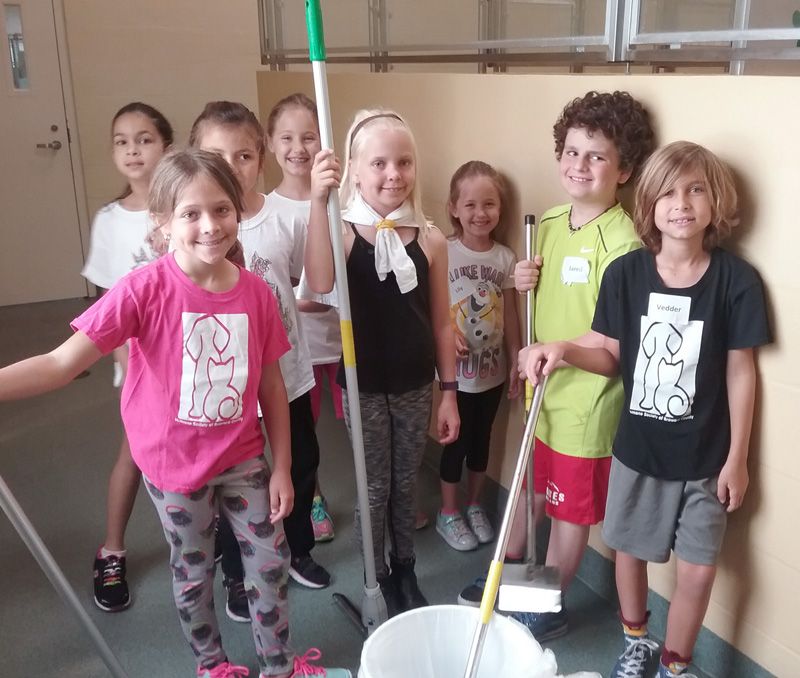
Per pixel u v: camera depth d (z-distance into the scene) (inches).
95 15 173.0
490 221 78.5
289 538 80.0
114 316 54.2
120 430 117.9
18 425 119.6
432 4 90.7
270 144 84.2
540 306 72.2
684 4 66.3
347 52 110.6
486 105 81.1
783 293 55.2
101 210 78.4
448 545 87.3
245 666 70.7
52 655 72.0
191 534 60.4
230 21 185.2
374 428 70.9
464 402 83.7
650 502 61.8
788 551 59.2
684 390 58.4
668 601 70.8
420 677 60.6
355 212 68.2
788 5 60.2
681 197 54.7
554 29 75.4
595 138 62.5
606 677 68.7
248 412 59.4
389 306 68.1
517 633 58.8
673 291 58.1
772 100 53.7
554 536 75.4
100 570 79.4
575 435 68.3
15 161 174.4
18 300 182.5
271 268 75.0
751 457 60.4
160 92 183.2
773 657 62.2
